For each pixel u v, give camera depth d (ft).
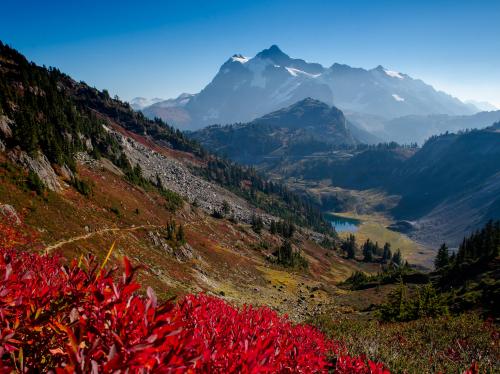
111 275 8.37
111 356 5.57
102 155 408.67
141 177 402.31
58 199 187.93
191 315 11.94
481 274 201.05
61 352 7.47
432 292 100.83
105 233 193.88
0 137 188.96
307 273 435.53
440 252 394.32
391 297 112.68
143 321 6.69
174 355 6.29
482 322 67.72
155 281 161.79
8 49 423.23
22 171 181.78
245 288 262.26
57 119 341.00
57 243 143.74
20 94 330.54
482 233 315.78
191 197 560.61
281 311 213.25
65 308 8.36
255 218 561.43
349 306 235.40
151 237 243.60
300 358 13.03
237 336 11.24
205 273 251.80
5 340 7.06
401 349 46.83
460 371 35.12
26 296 8.66
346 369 19.04
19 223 136.98
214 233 405.80
